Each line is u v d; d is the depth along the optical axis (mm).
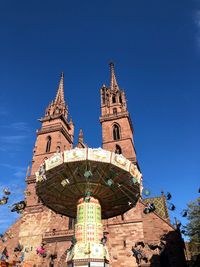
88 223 28891
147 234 44188
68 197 31875
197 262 42719
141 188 31531
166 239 42750
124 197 32344
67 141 68875
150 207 32812
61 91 82250
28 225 50688
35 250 46719
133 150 61688
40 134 66500
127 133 62156
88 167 28703
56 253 44656
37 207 52656
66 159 28109
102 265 26156
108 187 30359
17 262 42344
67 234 46156
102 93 74625
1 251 48250
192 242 44688
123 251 43469
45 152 62344
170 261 40625
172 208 27047
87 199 29484
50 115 70625
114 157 28656
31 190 55656
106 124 65438
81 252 26719
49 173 29516
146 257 41312
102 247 27531
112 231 46000
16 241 49156
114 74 79812
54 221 49750
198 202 45219
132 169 29859
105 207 33156
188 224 44406
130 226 45719
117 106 70250
